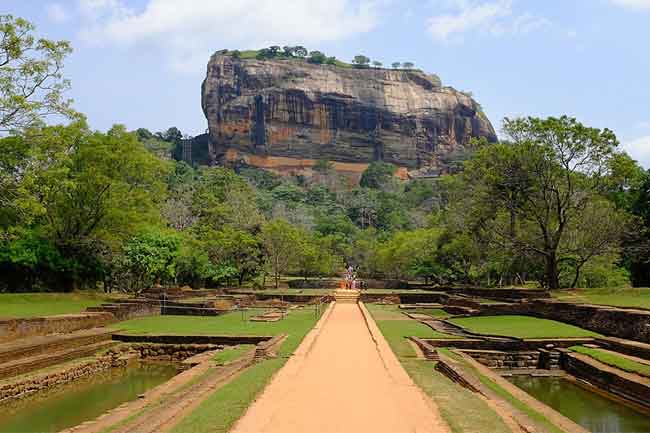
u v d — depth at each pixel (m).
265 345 21.56
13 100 29.36
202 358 22.62
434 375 16.66
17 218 34.03
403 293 54.28
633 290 34.34
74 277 41.62
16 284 39.94
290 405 11.98
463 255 54.69
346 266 104.00
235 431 10.07
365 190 161.62
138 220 43.59
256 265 63.50
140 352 26.59
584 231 41.78
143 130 192.62
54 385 20.98
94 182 40.59
